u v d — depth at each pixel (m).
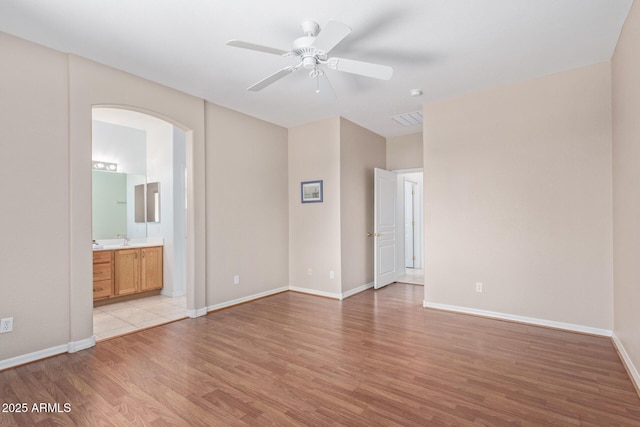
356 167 5.10
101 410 2.00
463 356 2.73
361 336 3.21
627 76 2.43
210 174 4.10
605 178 3.11
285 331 3.37
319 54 2.31
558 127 3.33
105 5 2.21
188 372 2.48
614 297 3.02
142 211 5.27
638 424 1.84
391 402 2.08
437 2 2.22
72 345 2.83
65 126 2.82
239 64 3.08
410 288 5.39
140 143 5.27
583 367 2.51
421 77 3.41
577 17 2.40
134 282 4.68
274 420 1.90
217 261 4.17
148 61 3.01
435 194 4.08
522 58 3.03
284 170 5.23
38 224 2.68
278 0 2.18
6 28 2.47
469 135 3.84
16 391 2.21
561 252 3.32
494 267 3.70
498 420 1.88
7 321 2.52
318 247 4.92
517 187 3.55
